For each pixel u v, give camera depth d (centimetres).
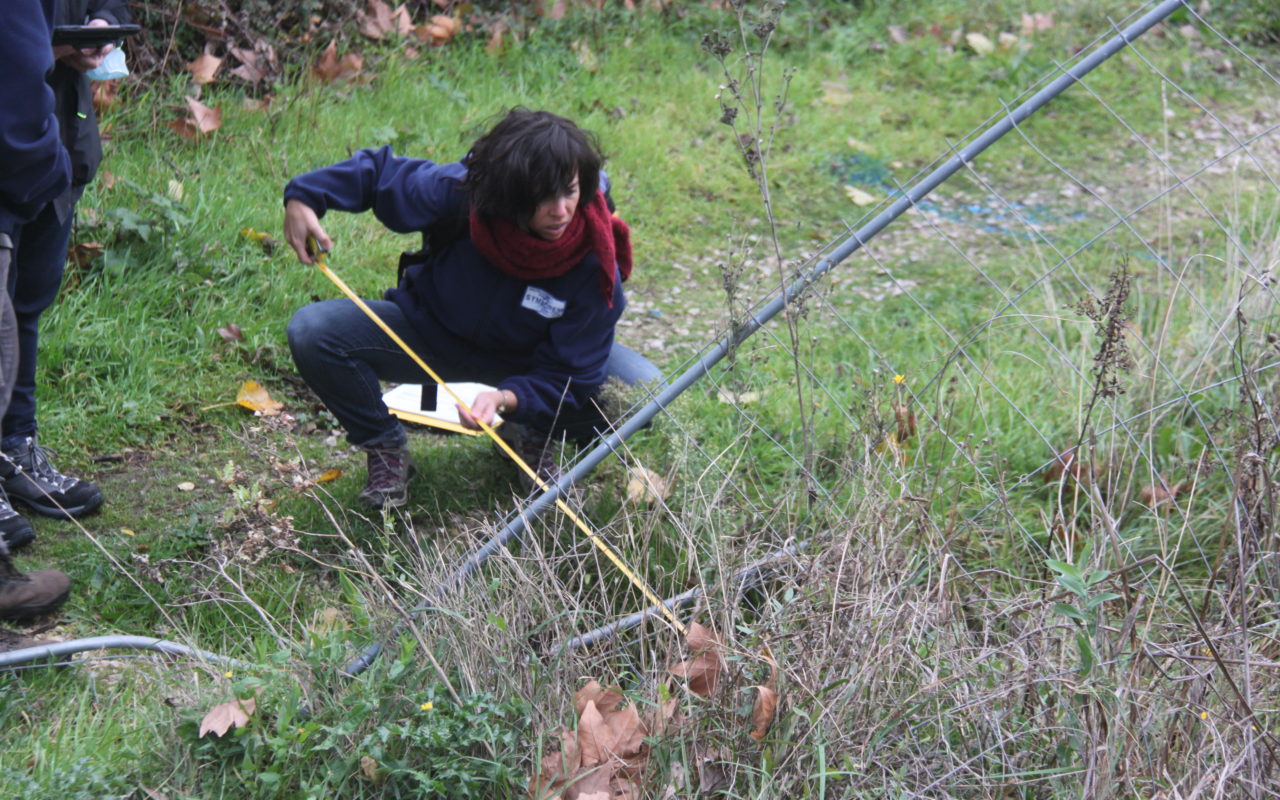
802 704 248
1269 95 784
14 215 283
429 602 276
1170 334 443
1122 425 337
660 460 370
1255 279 379
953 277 560
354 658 273
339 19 648
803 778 238
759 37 294
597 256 327
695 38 767
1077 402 408
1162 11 285
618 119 667
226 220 495
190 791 237
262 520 320
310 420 423
